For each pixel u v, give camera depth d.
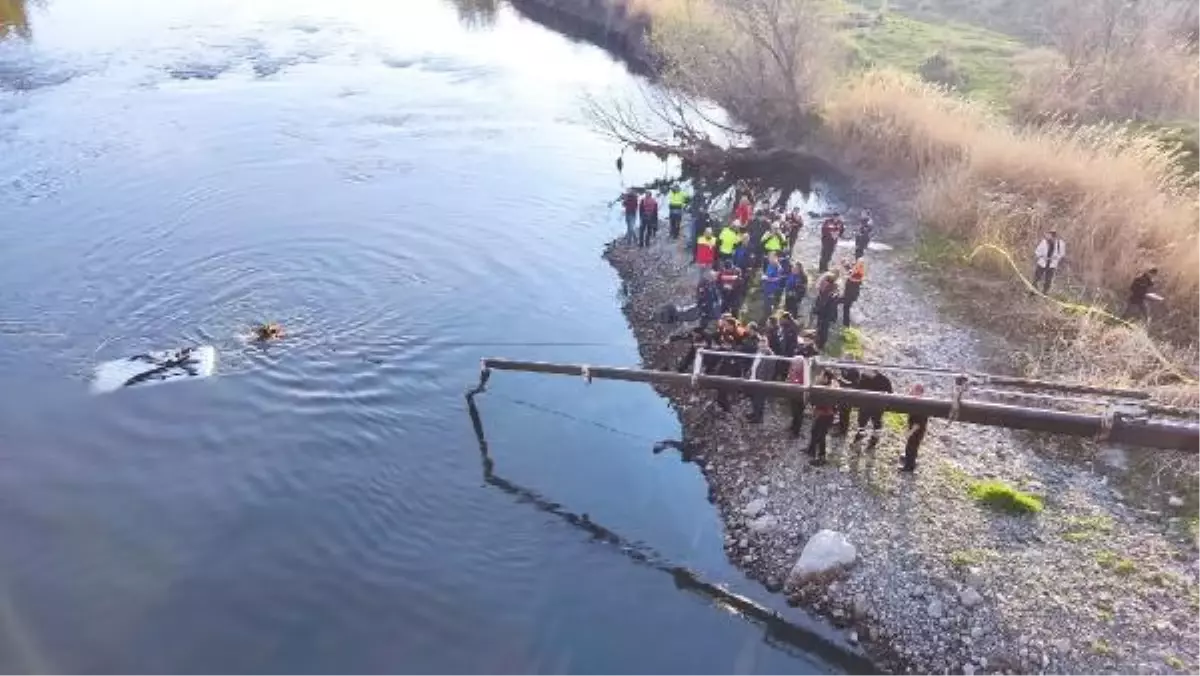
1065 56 37.25
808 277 25.77
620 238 29.23
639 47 47.34
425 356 22.50
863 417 18.66
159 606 15.18
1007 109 35.34
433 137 36.81
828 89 36.59
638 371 18.53
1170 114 33.19
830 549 16.03
